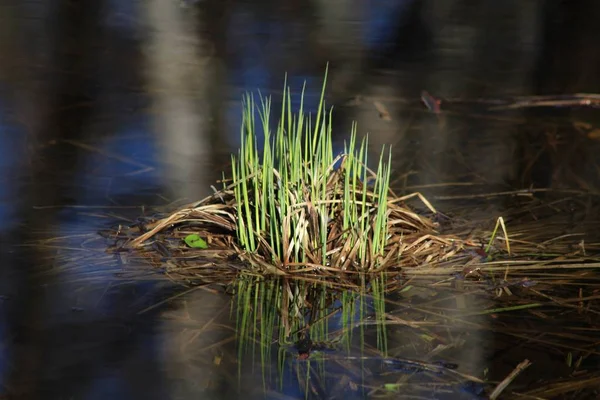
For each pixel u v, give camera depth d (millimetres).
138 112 9672
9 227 6000
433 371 3992
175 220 5719
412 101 10328
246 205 5301
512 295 4879
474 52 13125
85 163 7777
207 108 9820
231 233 5746
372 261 5242
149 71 11672
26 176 7332
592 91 10828
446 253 5469
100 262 5332
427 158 8055
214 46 13195
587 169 7723
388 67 12102
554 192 7016
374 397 3762
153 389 3834
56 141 8477
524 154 8219
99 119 9359
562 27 14734
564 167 7793
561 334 4379
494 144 8578
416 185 7215
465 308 4703
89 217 6230
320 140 5273
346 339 4328
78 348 4215
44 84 10883
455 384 3875
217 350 4211
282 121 5355
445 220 6195
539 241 5766
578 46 13453
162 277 5102
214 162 7859
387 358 4121
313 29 14453
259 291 4914
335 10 15984
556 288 4980
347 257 5273
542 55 12914
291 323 4512
